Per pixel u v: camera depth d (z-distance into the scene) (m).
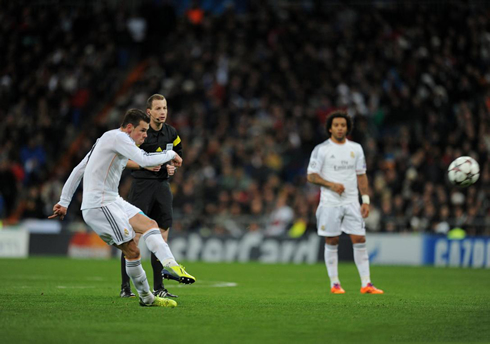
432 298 31.50
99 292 32.84
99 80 97.00
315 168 35.66
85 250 71.31
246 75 94.50
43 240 72.00
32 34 100.31
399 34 98.50
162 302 26.52
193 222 73.06
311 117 88.00
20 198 81.38
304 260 67.56
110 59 99.25
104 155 25.70
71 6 104.81
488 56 95.06
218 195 76.38
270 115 89.06
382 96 90.50
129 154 25.64
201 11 104.81
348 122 36.00
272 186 75.44
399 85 93.25
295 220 71.00
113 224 25.45
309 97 92.56
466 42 95.25
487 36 95.94
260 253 69.00
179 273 25.56
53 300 28.64
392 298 31.44
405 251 65.69
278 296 32.19
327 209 35.31
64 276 45.03
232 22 101.19
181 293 33.59
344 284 41.38
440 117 86.25
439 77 90.81
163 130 31.20
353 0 104.56
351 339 19.33
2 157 83.00
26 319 22.31
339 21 103.62
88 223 25.70
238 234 69.88
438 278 47.16
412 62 92.44
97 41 99.56
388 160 79.06
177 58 97.56
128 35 101.56
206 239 70.44
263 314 24.44
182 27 102.75
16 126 87.44
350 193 35.59
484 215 67.31
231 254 69.75
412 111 88.06
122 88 100.50
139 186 30.80
